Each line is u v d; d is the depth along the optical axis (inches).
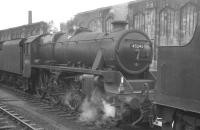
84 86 374.6
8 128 330.0
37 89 562.6
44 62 541.3
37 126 339.9
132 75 366.6
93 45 387.2
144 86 331.3
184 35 686.5
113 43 352.2
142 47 364.5
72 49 433.7
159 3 745.6
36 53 560.1
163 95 247.0
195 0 647.1
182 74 227.6
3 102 507.2
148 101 328.8
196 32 215.6
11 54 673.0
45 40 540.7
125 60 352.5
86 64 406.3
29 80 590.9
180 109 232.1
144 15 791.7
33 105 482.9
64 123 361.4
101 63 366.9
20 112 419.8
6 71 741.9
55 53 490.3
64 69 430.9
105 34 379.2
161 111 263.3
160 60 251.1
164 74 246.4
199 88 211.0
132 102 323.6
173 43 715.4
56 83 472.1
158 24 751.7
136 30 366.3
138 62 362.6
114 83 339.0
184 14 685.9
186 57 224.2
